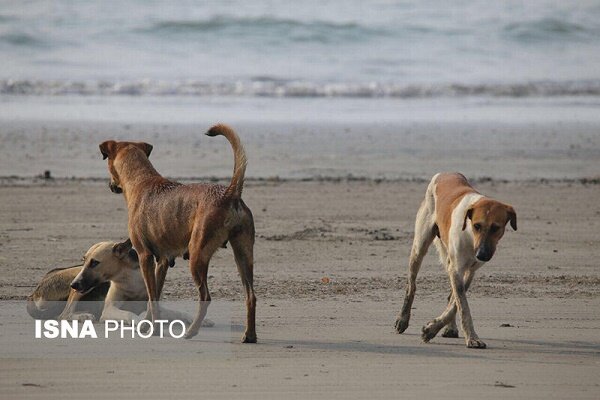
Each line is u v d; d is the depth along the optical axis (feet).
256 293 38.04
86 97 108.17
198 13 152.05
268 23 147.74
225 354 29.19
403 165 72.08
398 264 43.60
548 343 31.14
